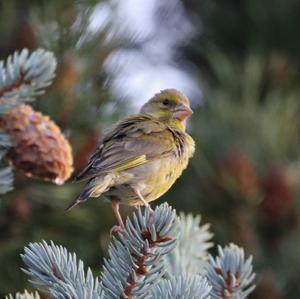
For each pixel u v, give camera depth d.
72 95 10.95
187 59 19.00
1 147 8.58
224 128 14.41
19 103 8.16
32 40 10.89
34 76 8.02
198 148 14.10
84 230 11.79
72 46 10.94
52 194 11.36
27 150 8.63
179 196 14.21
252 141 14.25
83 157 11.12
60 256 6.88
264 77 17.94
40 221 11.48
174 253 8.11
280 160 14.09
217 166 13.90
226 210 13.93
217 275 7.20
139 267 6.67
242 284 7.19
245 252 13.57
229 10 19.28
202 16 19.33
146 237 6.55
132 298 6.72
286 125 14.63
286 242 13.67
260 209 13.80
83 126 11.17
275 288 12.88
